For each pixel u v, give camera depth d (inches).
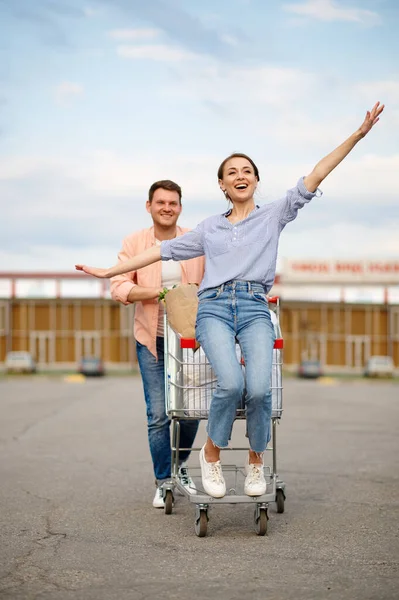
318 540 238.7
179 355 251.4
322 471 376.2
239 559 217.2
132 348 2977.4
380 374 2669.8
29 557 219.5
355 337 3051.2
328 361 3046.3
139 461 410.3
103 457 426.0
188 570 206.4
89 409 801.6
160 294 258.5
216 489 243.1
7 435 540.1
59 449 462.0
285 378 2603.3
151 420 287.1
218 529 254.4
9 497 308.7
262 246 247.9
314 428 601.3
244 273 246.5
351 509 285.3
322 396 1147.3
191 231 254.4
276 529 253.8
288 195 249.6
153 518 270.5
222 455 428.5
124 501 301.0
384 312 3051.2
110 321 2972.4
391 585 192.5
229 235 249.0
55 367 2962.6
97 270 258.5
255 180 255.1
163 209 290.4
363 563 212.5
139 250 295.1
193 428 291.0
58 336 2970.0
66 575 201.9
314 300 3043.8
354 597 183.5
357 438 526.3
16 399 978.7
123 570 206.7
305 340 3043.8
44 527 256.5
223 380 235.6
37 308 2970.0
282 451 454.3
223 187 256.7
